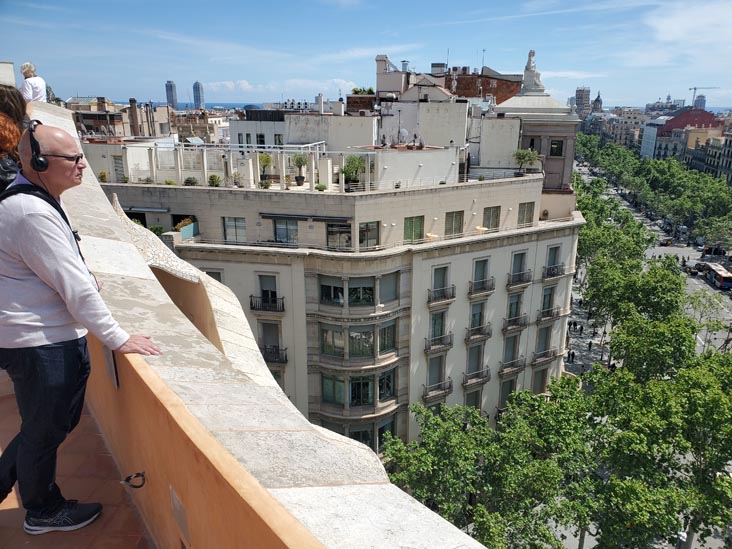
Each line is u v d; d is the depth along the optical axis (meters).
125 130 88.31
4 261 3.53
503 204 35.41
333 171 39.56
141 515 4.09
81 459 4.76
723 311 78.94
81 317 3.62
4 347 3.60
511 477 26.12
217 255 32.09
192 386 3.60
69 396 3.81
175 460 3.09
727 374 32.81
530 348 39.19
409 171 33.31
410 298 32.56
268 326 33.06
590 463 29.09
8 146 4.28
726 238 102.50
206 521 2.74
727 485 26.34
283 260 31.31
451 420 28.52
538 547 25.20
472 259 34.19
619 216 111.69
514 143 41.97
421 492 26.70
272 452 2.93
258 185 34.59
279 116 49.88
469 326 35.41
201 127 116.75
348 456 3.10
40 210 3.44
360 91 61.78
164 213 33.56
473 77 71.00
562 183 43.03
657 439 27.73
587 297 65.31
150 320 4.71
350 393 32.91
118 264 6.09
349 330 31.62
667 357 39.38
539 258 37.50
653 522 24.67
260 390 3.84
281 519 2.11
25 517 4.21
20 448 3.88
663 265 73.12
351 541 2.25
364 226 30.69
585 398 32.62
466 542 2.39
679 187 149.88
